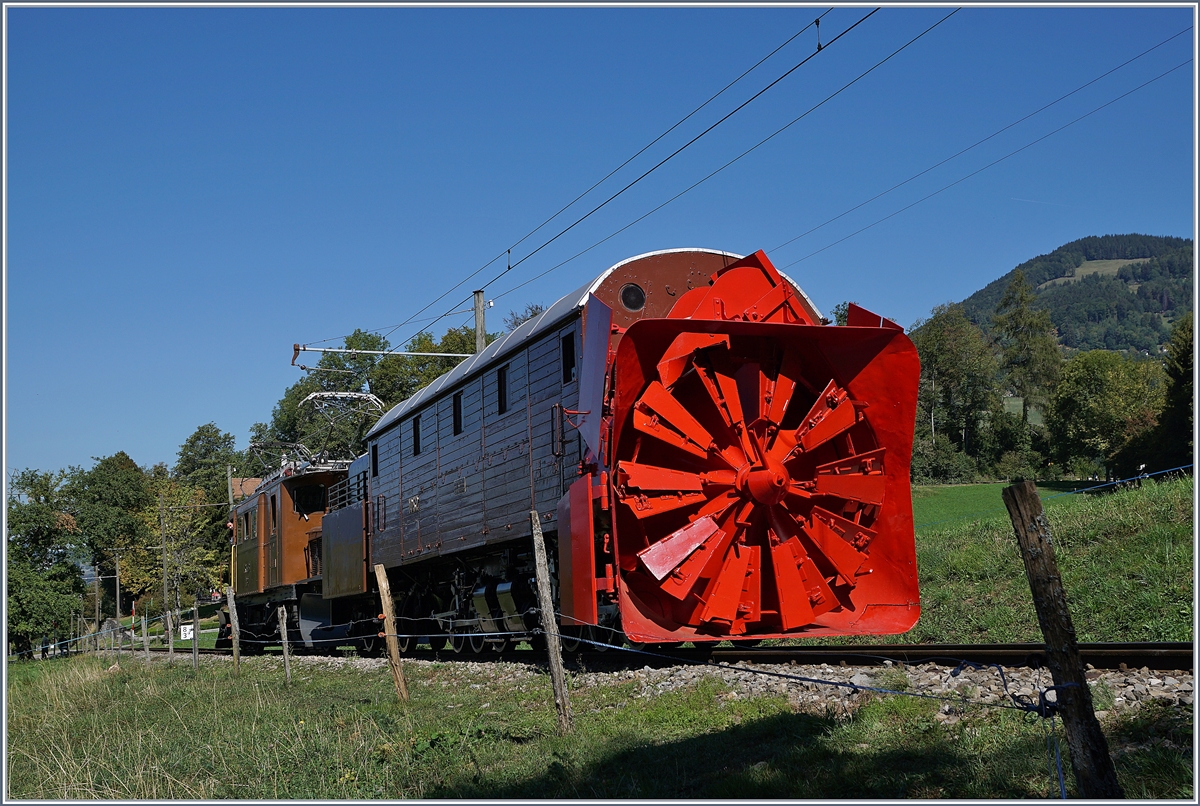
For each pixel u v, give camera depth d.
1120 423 65.94
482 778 7.64
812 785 6.30
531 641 15.16
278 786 8.32
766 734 7.66
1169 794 5.31
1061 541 14.83
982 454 80.25
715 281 10.90
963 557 16.11
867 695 8.16
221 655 27.00
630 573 10.48
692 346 10.44
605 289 11.84
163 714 14.42
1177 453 47.59
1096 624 11.80
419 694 12.83
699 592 10.39
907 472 10.77
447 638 18.53
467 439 15.88
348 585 21.45
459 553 16.50
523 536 13.67
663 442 10.27
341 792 7.93
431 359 50.25
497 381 14.86
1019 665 9.20
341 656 21.81
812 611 10.64
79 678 22.17
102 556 65.69
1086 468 69.44
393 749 9.22
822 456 11.02
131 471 71.44
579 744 8.27
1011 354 89.06
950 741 6.72
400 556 18.67
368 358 50.19
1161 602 11.54
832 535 10.78
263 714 12.54
